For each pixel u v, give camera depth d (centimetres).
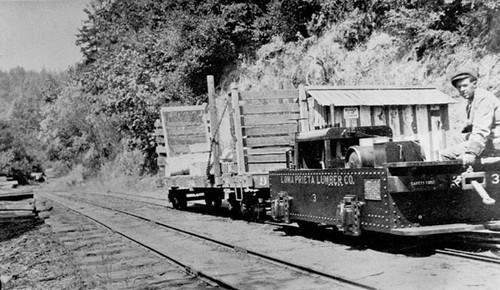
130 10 2917
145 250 934
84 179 3544
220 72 2678
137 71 2794
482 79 1362
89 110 3516
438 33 1559
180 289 637
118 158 3291
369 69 1772
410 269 616
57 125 3697
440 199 701
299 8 2339
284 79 2183
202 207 1645
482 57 1402
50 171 3919
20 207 1745
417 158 708
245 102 1181
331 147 856
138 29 2938
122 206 1894
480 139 645
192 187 1442
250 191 1199
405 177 672
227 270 705
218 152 1288
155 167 2959
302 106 1220
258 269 700
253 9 2595
